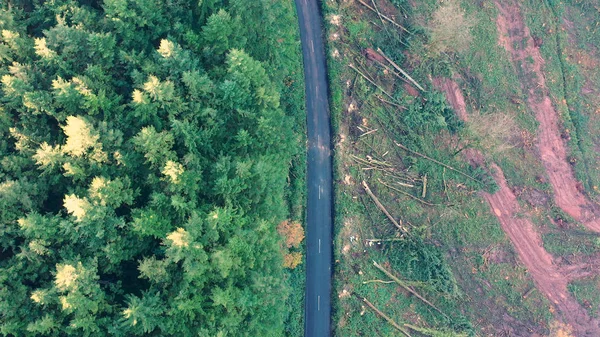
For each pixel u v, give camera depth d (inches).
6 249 1466.5
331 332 2071.9
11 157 1460.4
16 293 1379.2
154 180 1544.0
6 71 1544.0
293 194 2158.0
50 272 1418.6
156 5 1686.8
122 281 1593.3
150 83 1491.1
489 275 2175.2
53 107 1517.0
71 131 1413.6
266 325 1670.8
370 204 2215.8
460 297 2133.4
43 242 1398.9
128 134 1611.7
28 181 1491.1
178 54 1553.9
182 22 1769.2
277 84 1989.4
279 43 2138.3
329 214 2194.9
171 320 1465.3
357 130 2287.2
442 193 2265.0
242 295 1521.9
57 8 1612.9
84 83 1514.5
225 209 1515.7
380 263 2145.7
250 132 1732.3
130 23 1633.9
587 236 2249.0
